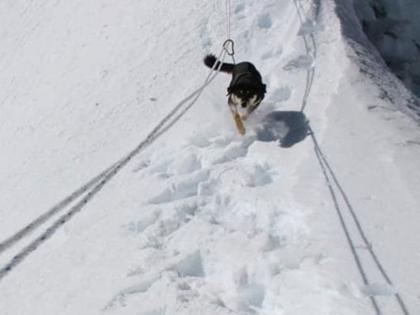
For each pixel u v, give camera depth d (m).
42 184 7.13
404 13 10.77
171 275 4.65
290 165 5.74
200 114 7.28
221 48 8.74
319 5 8.76
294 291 4.16
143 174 6.39
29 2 14.55
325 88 6.96
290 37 8.34
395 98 6.72
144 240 5.21
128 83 8.91
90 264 5.08
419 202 4.68
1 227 6.42
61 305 4.67
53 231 5.89
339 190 5.07
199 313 4.15
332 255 4.33
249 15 9.16
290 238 4.82
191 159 6.40
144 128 7.54
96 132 7.97
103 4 12.05
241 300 4.27
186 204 5.58
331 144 5.82
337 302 3.89
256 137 6.49
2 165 8.38
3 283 5.27
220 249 4.82
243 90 6.44
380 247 4.31
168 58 9.05
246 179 5.70
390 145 5.52
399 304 3.77
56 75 10.70
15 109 10.40
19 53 12.79
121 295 4.54
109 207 5.95
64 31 12.27
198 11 9.72
